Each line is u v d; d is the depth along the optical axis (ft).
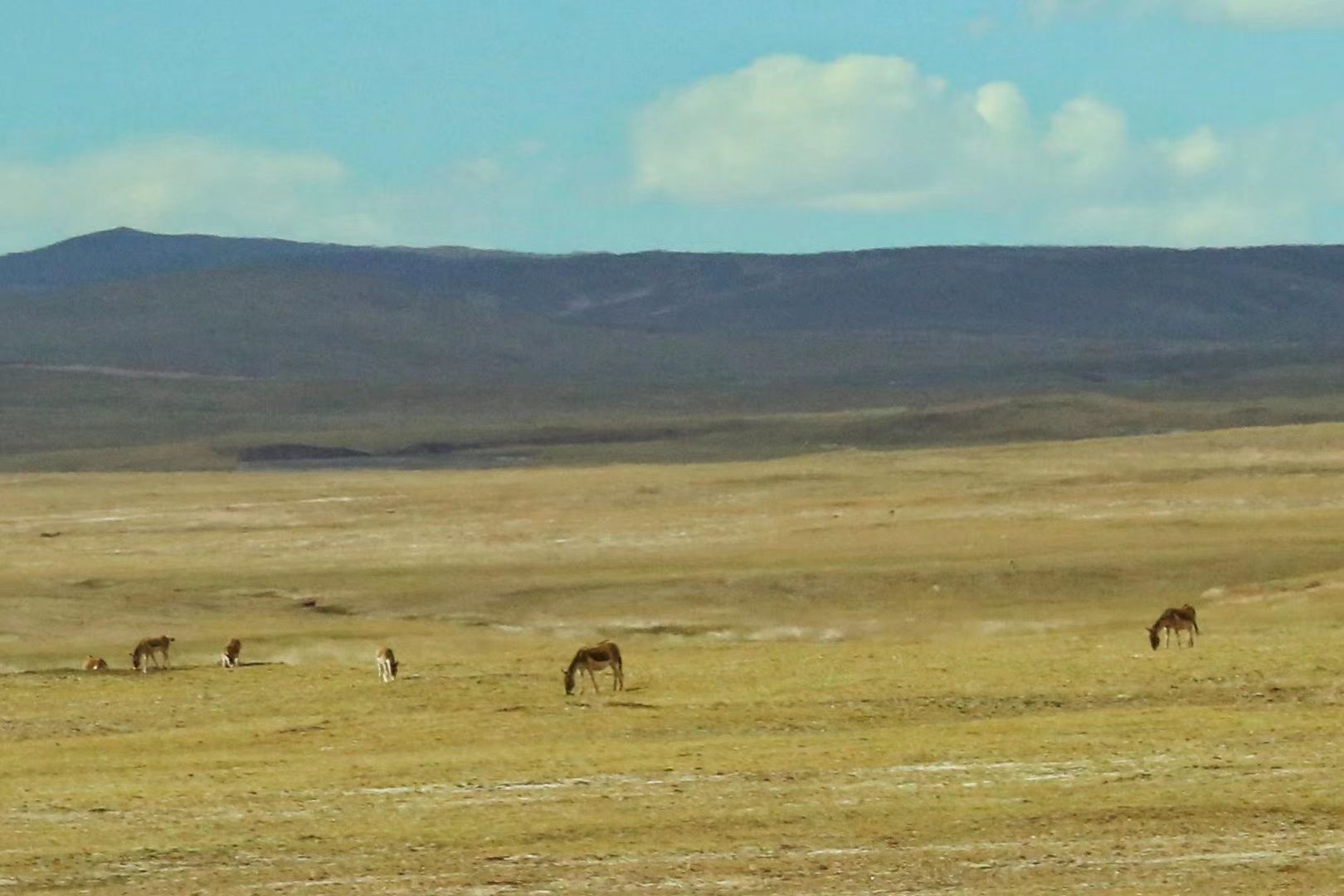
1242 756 319.47
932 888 244.63
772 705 392.88
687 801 299.58
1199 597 652.48
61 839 286.87
